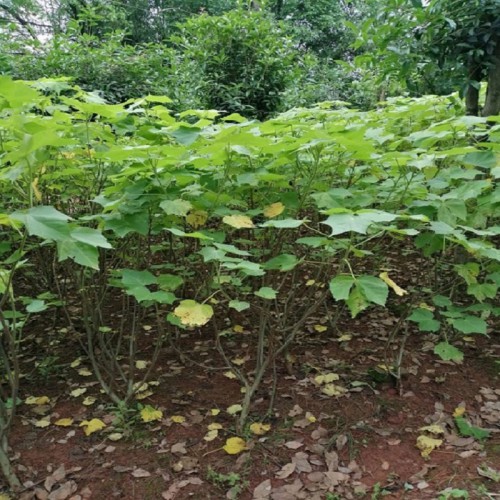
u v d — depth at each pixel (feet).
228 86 21.25
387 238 12.55
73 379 9.43
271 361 8.33
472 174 7.38
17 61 19.62
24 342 10.80
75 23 21.91
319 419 8.16
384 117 10.55
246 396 7.97
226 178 6.95
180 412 8.34
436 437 7.75
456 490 6.40
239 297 9.03
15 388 6.52
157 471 7.00
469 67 10.59
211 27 21.18
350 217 5.50
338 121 9.59
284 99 22.24
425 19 10.32
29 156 5.52
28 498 6.54
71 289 11.94
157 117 9.99
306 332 11.03
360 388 8.91
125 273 6.54
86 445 7.57
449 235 7.09
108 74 19.95
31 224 4.58
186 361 9.87
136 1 42.55
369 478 6.90
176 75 20.83
